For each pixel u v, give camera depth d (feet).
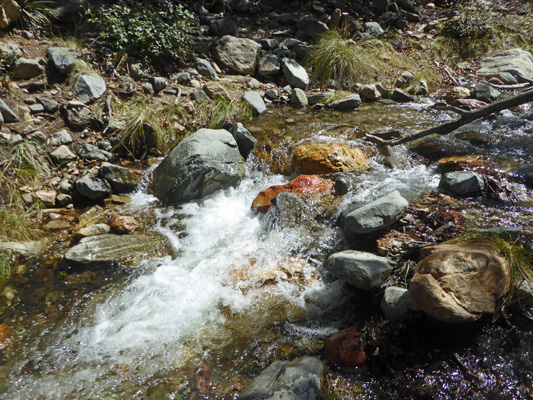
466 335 10.57
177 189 16.20
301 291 12.66
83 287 12.71
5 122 17.21
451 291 10.07
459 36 29.99
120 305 12.20
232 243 14.46
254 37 26.68
